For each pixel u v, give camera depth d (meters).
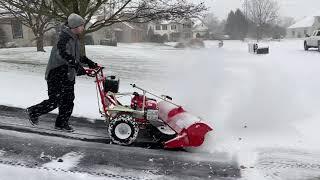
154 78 13.30
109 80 6.45
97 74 6.46
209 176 5.33
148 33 67.88
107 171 5.29
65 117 6.64
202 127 6.12
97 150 5.98
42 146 5.99
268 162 5.83
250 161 5.87
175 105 6.79
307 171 5.55
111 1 14.63
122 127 6.22
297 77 14.27
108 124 6.48
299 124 7.75
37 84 10.24
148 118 6.29
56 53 6.34
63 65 6.36
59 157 5.62
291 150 6.33
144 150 6.14
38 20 24.61
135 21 15.07
